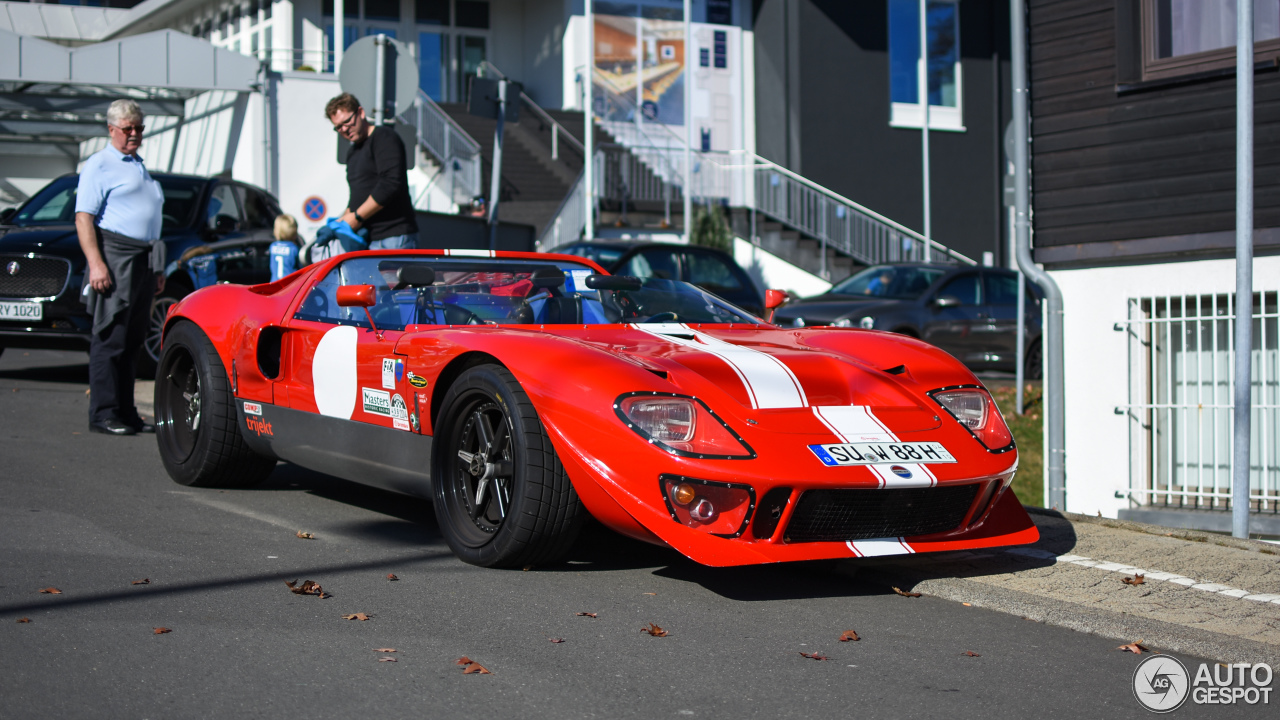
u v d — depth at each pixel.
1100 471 6.96
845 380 3.90
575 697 2.73
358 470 4.51
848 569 3.97
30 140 24.42
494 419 3.92
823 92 23.06
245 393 5.06
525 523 3.69
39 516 4.51
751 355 3.92
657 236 19.52
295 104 17.95
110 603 3.38
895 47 23.62
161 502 4.90
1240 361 4.99
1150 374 6.88
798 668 3.00
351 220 6.77
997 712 2.73
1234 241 6.40
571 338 4.04
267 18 21.86
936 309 11.95
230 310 5.21
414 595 3.56
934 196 24.02
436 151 19.72
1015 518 3.98
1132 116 6.77
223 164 18.66
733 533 3.44
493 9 24.03
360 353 4.44
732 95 23.94
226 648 3.01
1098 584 3.88
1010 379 12.10
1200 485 6.50
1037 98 7.16
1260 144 6.35
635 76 23.23
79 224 6.38
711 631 3.29
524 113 22.58
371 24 22.75
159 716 2.54
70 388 8.73
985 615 3.57
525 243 13.55
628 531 3.55
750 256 20.72
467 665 2.91
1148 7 6.70
